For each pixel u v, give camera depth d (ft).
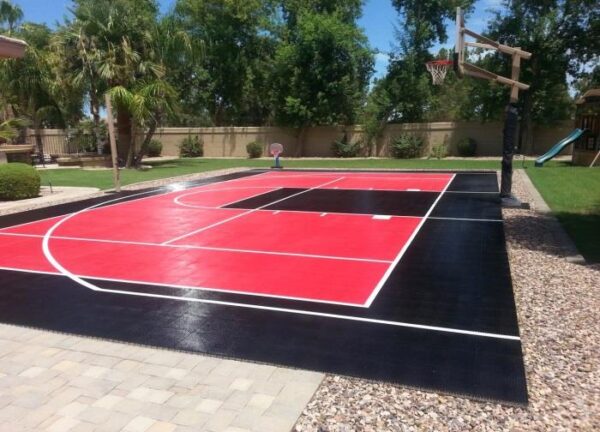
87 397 13.75
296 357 15.93
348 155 114.73
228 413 12.84
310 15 113.29
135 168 88.94
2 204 49.78
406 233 34.55
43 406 13.34
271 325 18.56
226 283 23.75
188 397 13.66
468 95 112.16
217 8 125.49
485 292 21.81
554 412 12.51
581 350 15.84
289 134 119.96
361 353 16.11
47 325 18.99
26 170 53.47
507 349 16.12
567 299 20.51
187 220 40.75
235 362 15.67
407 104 112.98
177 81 127.85
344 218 40.83
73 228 38.22
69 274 25.77
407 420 12.32
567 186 54.95
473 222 37.83
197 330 18.22
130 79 86.38
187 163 102.37
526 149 101.86
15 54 50.42
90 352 16.58
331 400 13.37
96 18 84.33
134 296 22.11
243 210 45.37
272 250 30.25
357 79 119.24
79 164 92.02
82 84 85.71
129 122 97.91
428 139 108.78
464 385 13.93
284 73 115.65
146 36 86.89
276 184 65.87
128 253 30.01
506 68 98.53
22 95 104.68
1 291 23.17
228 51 129.29
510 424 12.07
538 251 28.58
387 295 21.74
